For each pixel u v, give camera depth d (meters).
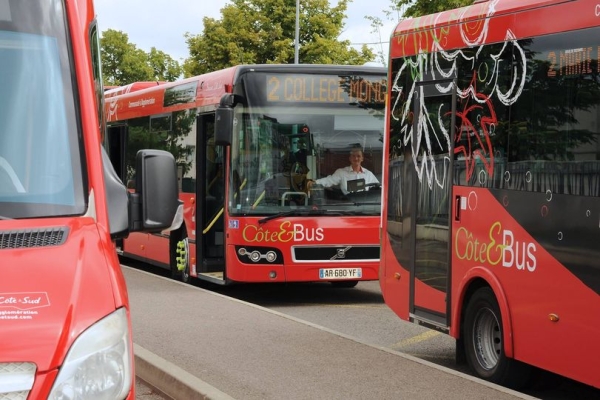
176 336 11.70
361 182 16.45
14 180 5.41
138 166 5.76
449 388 8.96
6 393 4.14
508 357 9.38
